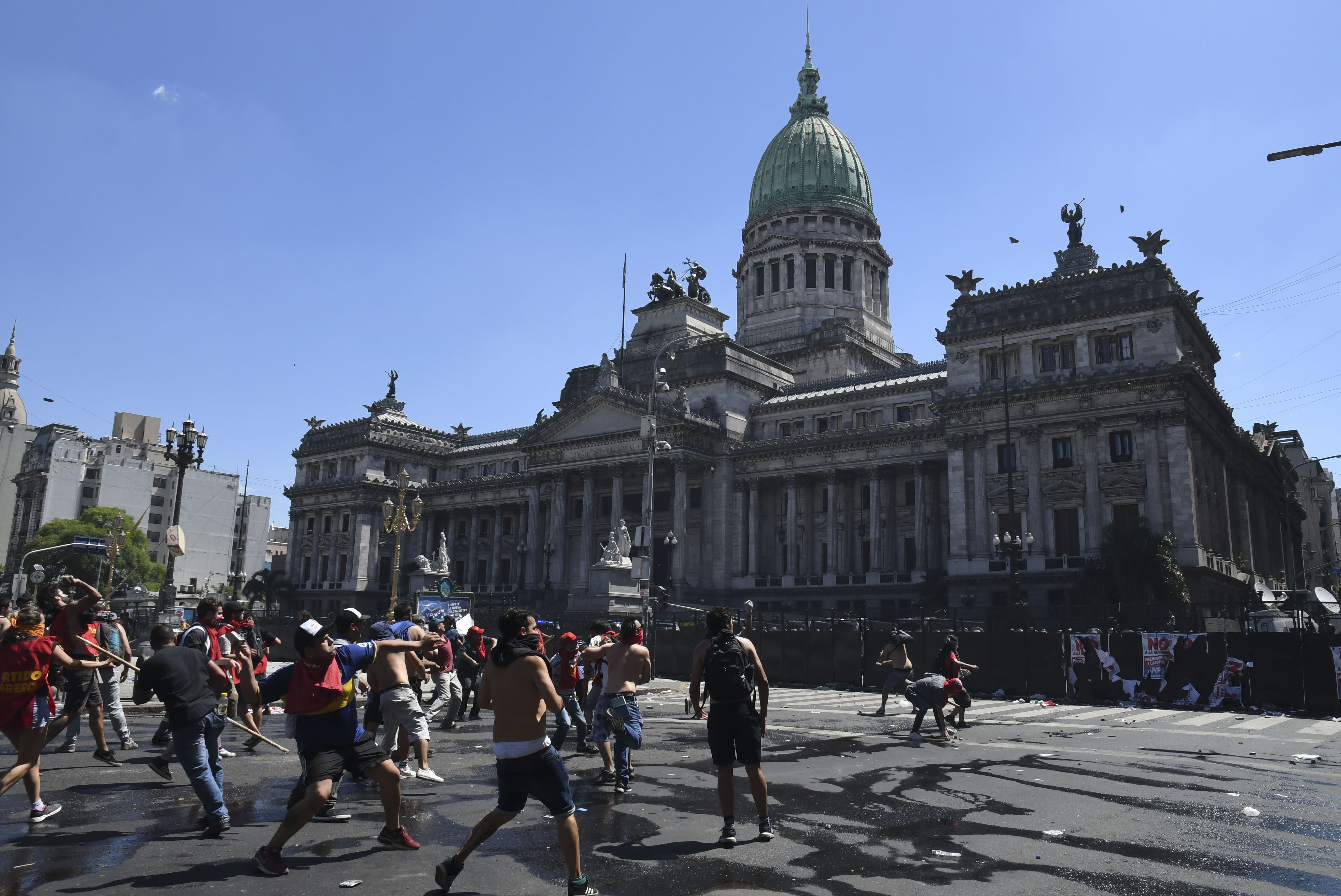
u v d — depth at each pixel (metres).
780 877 11.37
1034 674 39.06
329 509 134.00
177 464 46.88
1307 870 11.87
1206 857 12.46
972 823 14.47
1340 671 32.03
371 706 18.11
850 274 131.75
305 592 133.25
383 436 133.00
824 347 117.50
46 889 10.56
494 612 63.50
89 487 177.62
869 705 35.84
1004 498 76.00
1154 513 68.81
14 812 14.48
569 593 100.88
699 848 12.80
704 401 103.56
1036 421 75.31
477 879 11.15
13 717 13.50
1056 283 76.94
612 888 10.86
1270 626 50.31
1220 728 28.25
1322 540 178.25
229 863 11.72
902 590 85.94
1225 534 79.75
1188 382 69.44
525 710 10.55
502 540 122.50
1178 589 60.03
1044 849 12.84
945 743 24.16
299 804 11.25
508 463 131.50
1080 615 59.84
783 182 135.62
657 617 57.66
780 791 17.19
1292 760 21.69
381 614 103.94
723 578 96.06
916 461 87.31
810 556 95.25
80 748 21.45
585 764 20.53
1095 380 72.25
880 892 10.78
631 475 105.06
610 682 17.56
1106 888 11.03
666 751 22.72
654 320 117.81
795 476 95.25
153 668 13.12
